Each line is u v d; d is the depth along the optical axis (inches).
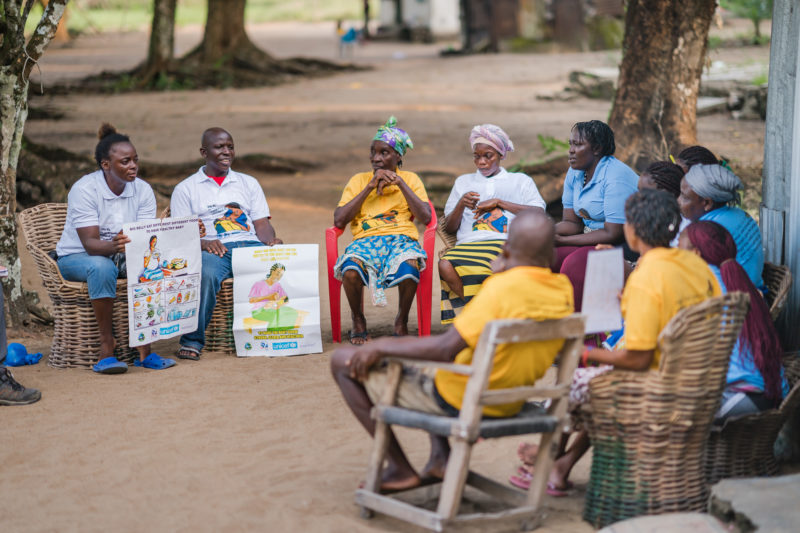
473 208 240.7
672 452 142.3
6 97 255.0
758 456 159.2
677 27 408.8
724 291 159.8
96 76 1071.6
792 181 185.3
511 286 136.3
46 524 151.6
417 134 658.2
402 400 146.3
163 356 244.4
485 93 909.2
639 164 418.9
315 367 231.1
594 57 1164.5
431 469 153.2
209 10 1099.3
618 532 135.0
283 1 2464.3
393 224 247.1
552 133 639.1
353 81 1063.6
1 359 209.0
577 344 141.5
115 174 226.1
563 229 237.1
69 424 194.4
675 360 137.1
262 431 190.7
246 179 254.5
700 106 676.1
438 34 1608.0
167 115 804.0
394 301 299.1
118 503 159.0
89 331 229.3
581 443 159.3
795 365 175.0
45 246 243.3
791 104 185.3
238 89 1018.7
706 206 177.6
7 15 253.3
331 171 532.7
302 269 239.8
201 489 163.9
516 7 1306.6
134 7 2138.3
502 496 150.9
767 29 1084.5
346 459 176.9
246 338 239.0
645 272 140.3
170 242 225.5
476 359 131.8
